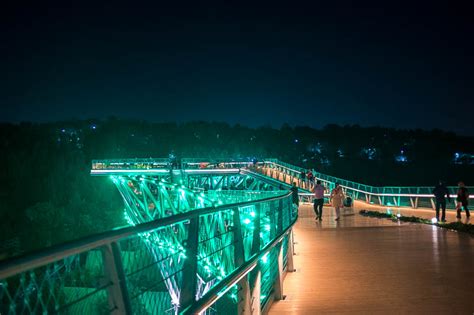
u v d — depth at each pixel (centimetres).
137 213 6244
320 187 2703
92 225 7150
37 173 10156
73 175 9806
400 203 3747
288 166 7612
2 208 8319
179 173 8169
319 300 928
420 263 1262
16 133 13212
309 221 2680
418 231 1962
